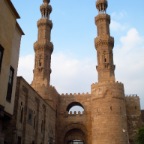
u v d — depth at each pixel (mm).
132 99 67125
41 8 79000
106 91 59750
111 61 68688
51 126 54062
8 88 21797
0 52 19266
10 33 21234
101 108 58500
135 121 64375
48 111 51250
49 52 72500
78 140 65312
